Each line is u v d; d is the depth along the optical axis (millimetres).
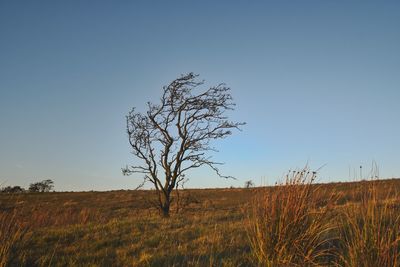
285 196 6707
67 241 9586
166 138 20891
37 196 35375
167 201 20688
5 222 7582
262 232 6695
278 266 6082
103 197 36844
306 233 6336
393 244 5297
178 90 21016
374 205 6312
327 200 7012
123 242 9148
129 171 20672
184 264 6688
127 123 21078
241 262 6496
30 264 7156
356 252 5457
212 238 8570
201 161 21000
